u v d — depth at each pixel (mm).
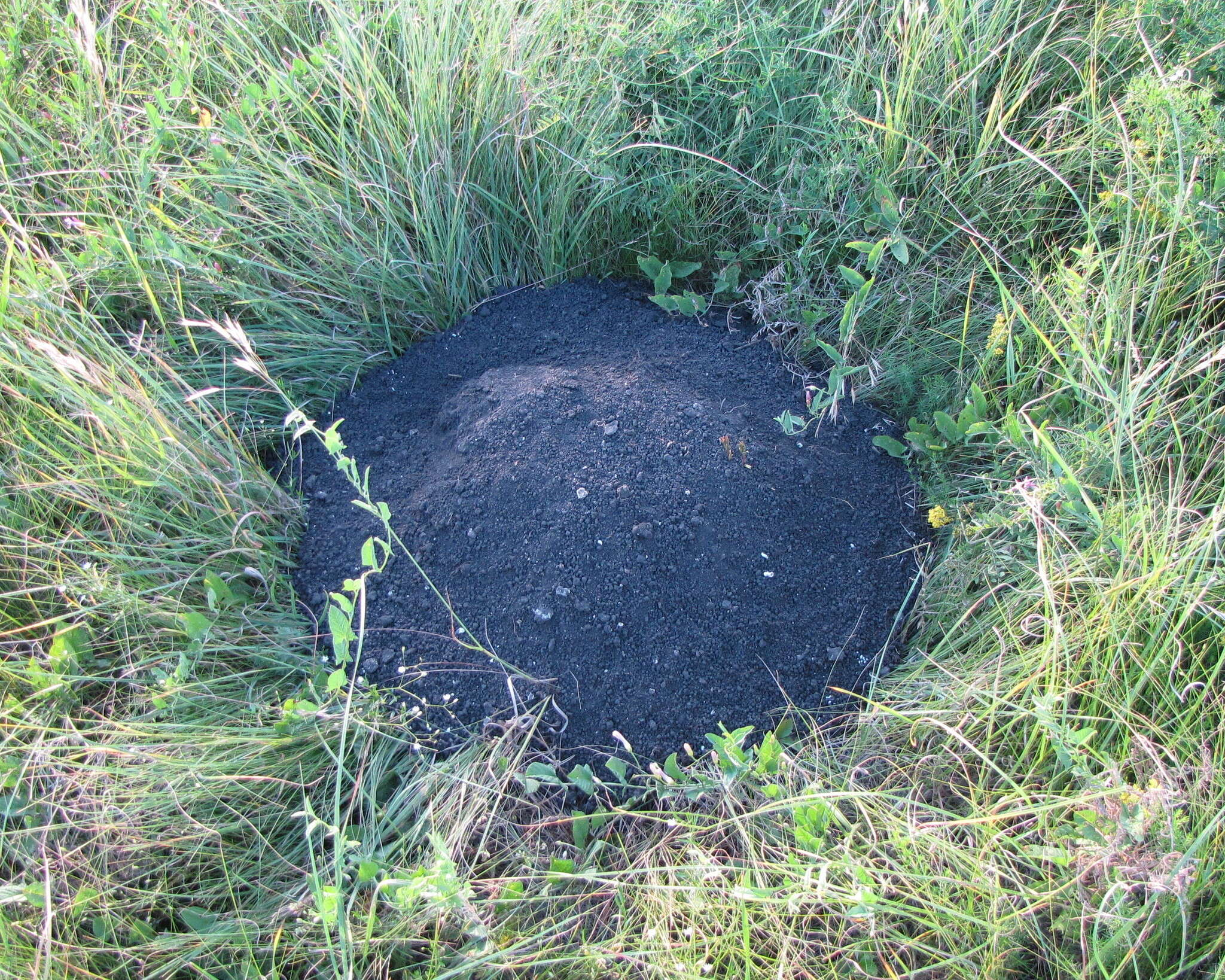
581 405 2588
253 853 2039
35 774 1986
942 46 2982
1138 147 2580
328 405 2898
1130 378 2400
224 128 2871
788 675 2373
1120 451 2357
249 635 2354
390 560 2494
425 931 1955
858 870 1821
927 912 1835
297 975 1905
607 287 3141
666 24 2949
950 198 2934
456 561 2453
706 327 2992
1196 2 2738
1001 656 2201
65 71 3162
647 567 2389
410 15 2926
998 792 2061
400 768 2205
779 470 2602
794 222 3035
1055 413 2594
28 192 2793
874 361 2828
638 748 2271
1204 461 2393
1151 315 2559
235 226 2820
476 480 2510
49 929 1766
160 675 2139
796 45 3066
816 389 2820
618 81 2998
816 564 2518
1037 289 2629
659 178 3023
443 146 2930
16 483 2309
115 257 2578
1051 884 1862
